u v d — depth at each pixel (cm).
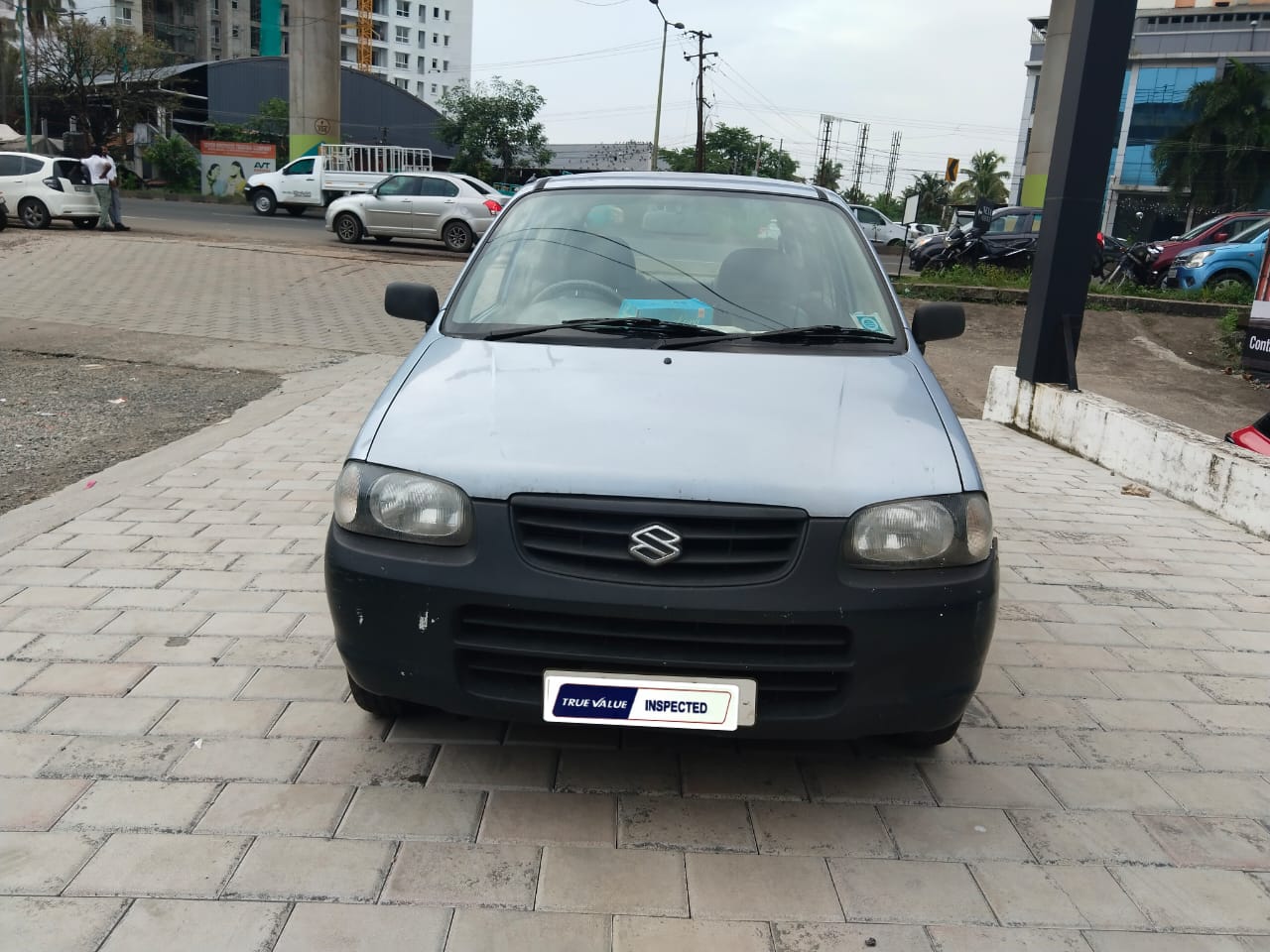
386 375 927
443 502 256
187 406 787
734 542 248
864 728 257
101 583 417
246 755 292
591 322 335
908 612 249
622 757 300
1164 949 229
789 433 269
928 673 254
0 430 689
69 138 3119
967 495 264
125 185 4794
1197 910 243
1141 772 307
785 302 351
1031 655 391
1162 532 569
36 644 359
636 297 351
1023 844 266
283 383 884
